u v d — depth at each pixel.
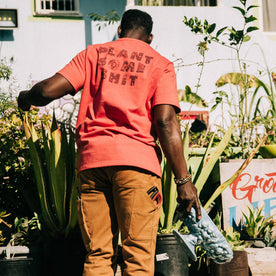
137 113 2.23
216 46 8.28
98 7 8.57
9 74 7.69
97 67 2.32
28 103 2.37
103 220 2.23
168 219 3.25
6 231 3.54
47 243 3.01
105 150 2.16
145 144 2.22
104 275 2.18
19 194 3.90
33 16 8.35
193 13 8.30
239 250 3.19
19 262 2.89
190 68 8.21
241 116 4.94
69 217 3.01
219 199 3.90
